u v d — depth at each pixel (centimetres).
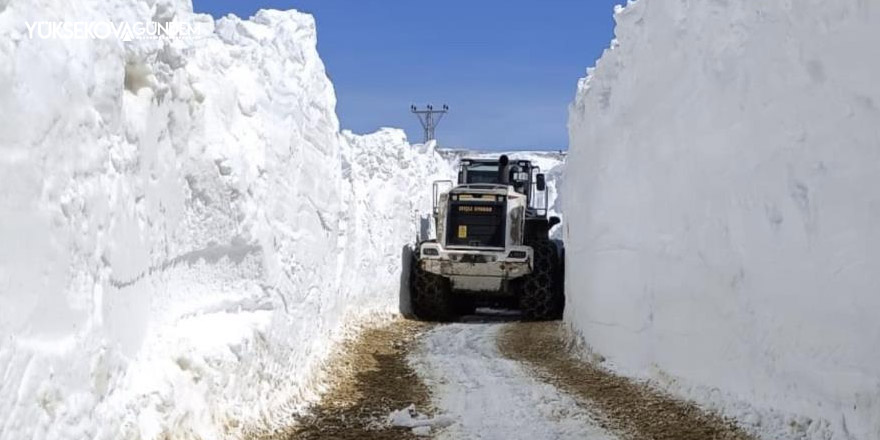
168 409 464
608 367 991
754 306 684
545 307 1630
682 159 844
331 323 1060
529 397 827
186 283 573
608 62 1181
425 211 2053
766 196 665
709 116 780
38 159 334
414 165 1923
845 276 563
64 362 354
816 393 590
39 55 337
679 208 845
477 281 1625
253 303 658
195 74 553
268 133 712
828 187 585
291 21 893
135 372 455
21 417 317
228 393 575
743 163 706
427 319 1683
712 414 694
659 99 924
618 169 1063
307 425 679
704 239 779
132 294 459
